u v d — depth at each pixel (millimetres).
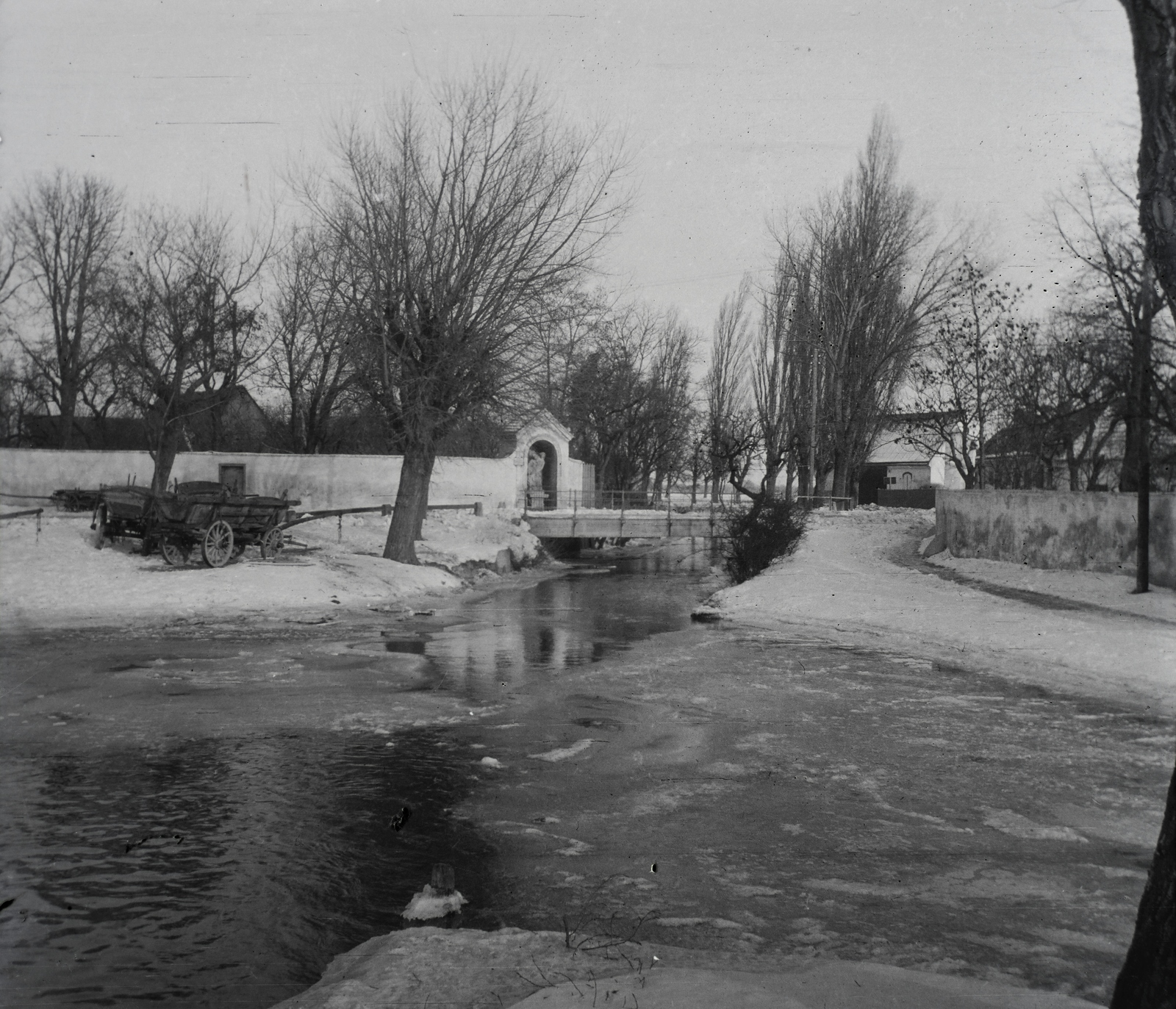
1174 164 3400
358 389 31703
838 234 46281
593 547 56219
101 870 6652
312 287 34375
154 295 35906
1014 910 5957
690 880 6473
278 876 6559
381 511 35250
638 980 4340
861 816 7828
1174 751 9820
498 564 34562
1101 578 20891
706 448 62750
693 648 16969
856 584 23109
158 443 35000
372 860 6875
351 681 13836
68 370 45719
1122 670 13602
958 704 12109
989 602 19609
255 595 22906
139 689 13039
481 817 7828
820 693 12891
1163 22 3385
